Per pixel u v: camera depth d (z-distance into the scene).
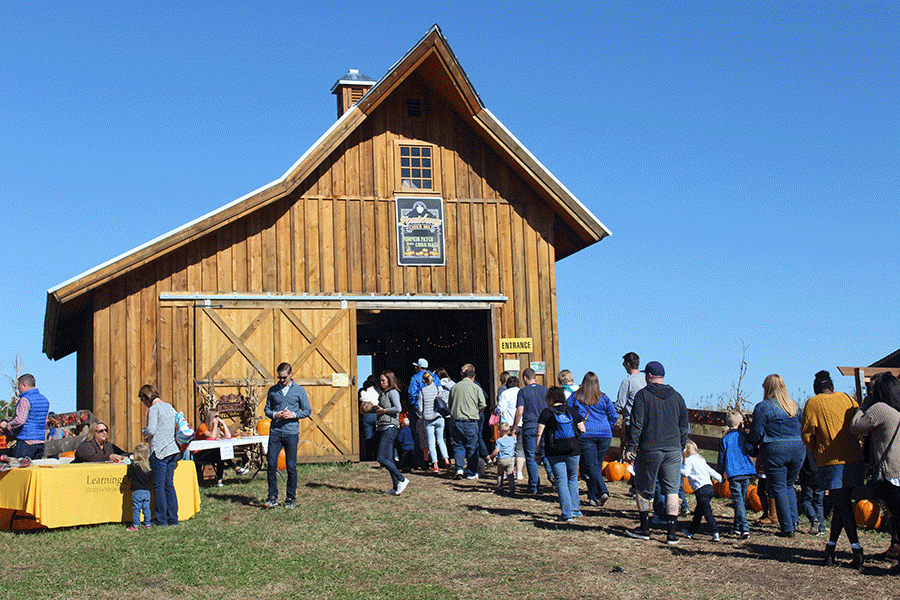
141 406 14.73
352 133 16.52
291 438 11.21
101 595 7.18
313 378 15.66
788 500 8.96
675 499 8.74
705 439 13.88
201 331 15.16
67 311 15.78
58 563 8.27
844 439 7.84
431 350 22.42
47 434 13.66
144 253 14.48
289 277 15.78
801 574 7.54
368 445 17.97
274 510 10.91
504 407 13.29
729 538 9.04
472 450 13.85
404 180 16.66
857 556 7.62
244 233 15.65
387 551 8.56
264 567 8.00
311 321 15.80
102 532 9.69
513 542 8.90
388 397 12.10
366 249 16.25
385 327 23.62
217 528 9.82
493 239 16.88
